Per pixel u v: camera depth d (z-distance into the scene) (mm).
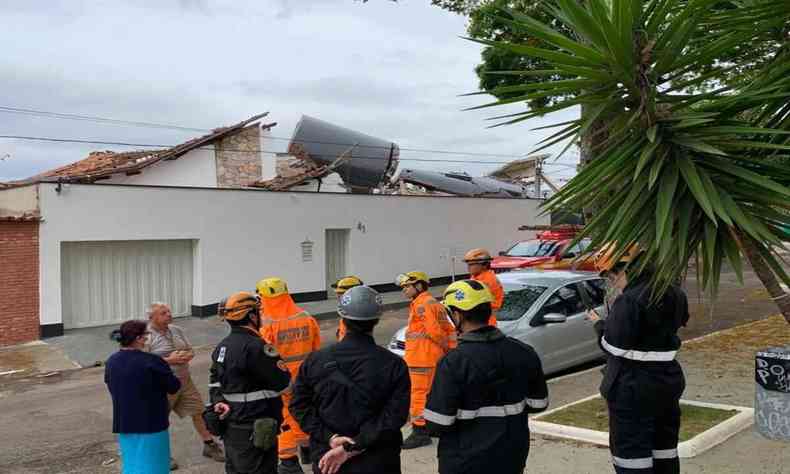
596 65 3252
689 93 3609
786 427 5145
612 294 5348
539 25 3271
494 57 12047
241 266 19062
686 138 3270
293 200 20344
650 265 3979
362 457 3686
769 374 5234
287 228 20203
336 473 3676
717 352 10461
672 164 3311
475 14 11805
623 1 3021
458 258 23828
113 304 16938
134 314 17297
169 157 22641
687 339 13070
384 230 23016
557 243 19344
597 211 3527
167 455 5391
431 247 24562
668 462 4363
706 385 8414
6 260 14812
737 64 3881
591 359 10109
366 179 28484
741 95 3324
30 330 15109
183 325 17188
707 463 5734
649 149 3158
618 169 3336
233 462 5055
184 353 6852
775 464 5641
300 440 6363
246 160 25031
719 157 3322
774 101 3613
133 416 5223
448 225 25141
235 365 4984
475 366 3496
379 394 3705
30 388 11766
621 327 4102
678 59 3291
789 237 3311
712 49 3322
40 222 15250
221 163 24391
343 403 3693
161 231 17375
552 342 9539
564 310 9914
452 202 25250
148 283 17609
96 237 16188
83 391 11180
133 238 16828
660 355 4152
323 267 21109
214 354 5148
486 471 3486
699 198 3057
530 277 10625
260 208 19516
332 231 21938
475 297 3600
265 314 6449
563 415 7238
